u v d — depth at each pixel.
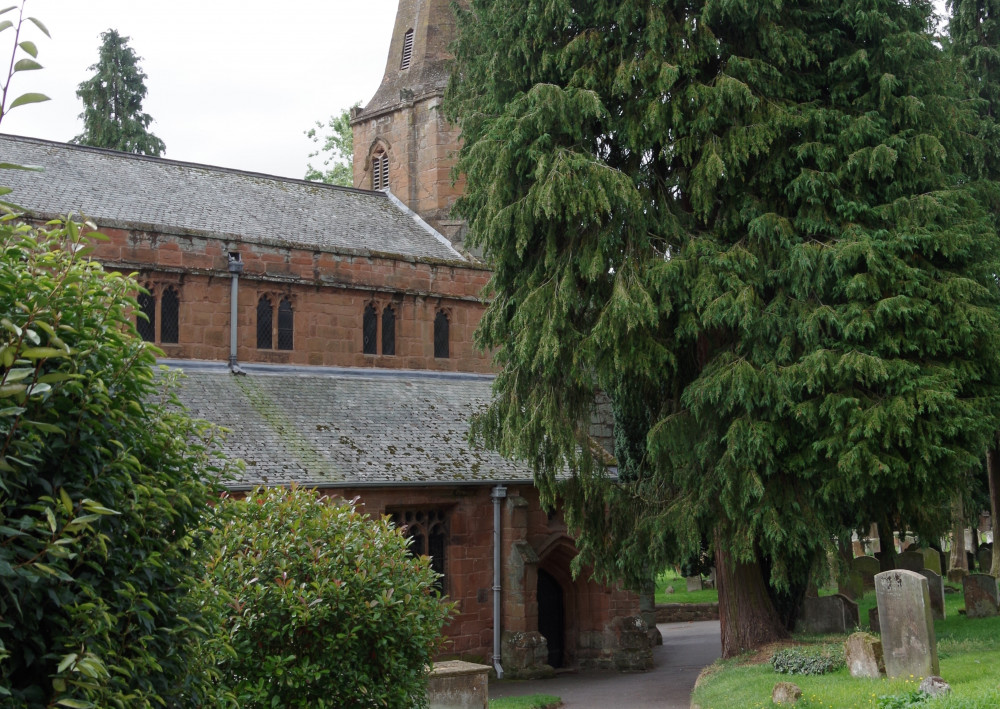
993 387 18.33
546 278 19.55
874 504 19.16
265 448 22.77
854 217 18.20
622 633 27.38
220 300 26.62
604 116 19.02
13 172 26.39
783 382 17.28
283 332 27.92
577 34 19.89
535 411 19.84
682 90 18.98
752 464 17.73
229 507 7.62
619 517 20.98
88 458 5.36
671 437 19.17
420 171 37.19
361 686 11.05
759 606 21.12
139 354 5.97
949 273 17.77
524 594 25.67
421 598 11.87
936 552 36.69
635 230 18.80
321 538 11.49
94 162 29.23
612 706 20.77
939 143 18.28
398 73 39.56
